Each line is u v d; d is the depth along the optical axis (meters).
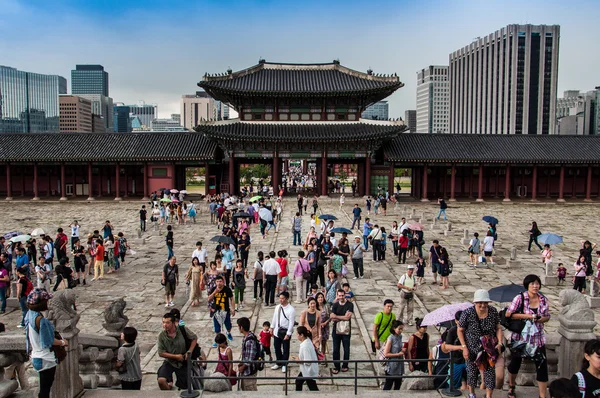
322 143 85.25
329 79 89.31
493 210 74.19
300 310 26.77
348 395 13.75
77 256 32.06
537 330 13.34
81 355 16.39
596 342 10.70
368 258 40.00
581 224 61.06
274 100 88.00
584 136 89.50
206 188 85.94
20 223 60.09
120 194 90.38
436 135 89.94
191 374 14.23
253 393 13.89
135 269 36.69
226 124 86.88
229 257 29.19
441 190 90.31
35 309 12.44
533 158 83.44
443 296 29.94
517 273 36.00
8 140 88.62
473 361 13.31
